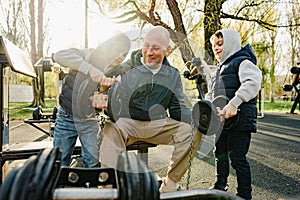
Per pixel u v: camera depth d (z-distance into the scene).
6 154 2.21
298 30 24.11
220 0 8.20
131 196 0.76
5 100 2.71
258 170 3.52
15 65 2.13
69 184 1.18
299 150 4.76
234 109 2.16
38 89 13.66
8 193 0.70
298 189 2.83
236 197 1.04
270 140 5.76
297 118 10.23
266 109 15.28
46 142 2.78
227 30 2.71
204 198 1.02
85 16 9.38
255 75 2.39
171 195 1.00
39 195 0.68
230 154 2.51
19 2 21.64
